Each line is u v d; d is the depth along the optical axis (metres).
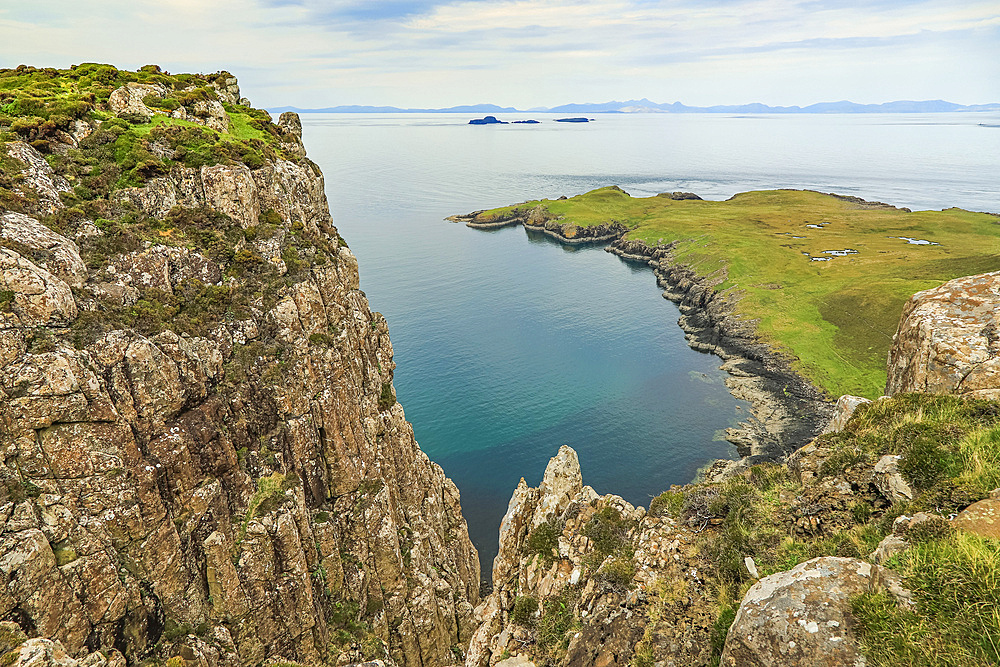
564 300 183.38
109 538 26.88
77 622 24.88
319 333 40.88
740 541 17.39
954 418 16.67
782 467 20.50
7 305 25.30
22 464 24.86
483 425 103.94
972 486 13.45
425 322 158.12
